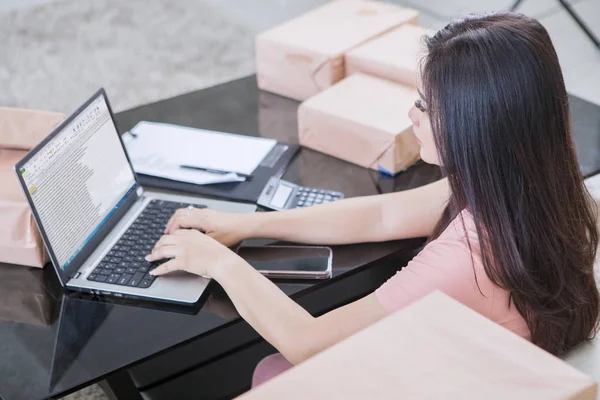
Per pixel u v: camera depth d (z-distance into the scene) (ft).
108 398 5.67
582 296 3.83
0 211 4.66
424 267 3.75
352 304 3.85
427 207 4.87
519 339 2.32
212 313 4.39
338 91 6.21
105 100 5.09
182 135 6.27
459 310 2.46
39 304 4.54
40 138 4.97
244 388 5.75
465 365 2.23
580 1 13.08
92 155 4.88
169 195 5.43
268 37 6.85
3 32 13.46
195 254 4.45
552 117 3.50
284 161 5.92
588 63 11.22
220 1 14.49
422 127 4.19
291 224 4.91
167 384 5.79
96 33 13.34
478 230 3.64
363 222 4.91
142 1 14.51
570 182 3.69
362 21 7.17
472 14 3.76
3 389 3.99
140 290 4.51
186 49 12.64
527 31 3.46
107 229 4.99
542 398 2.08
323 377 2.21
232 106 6.88
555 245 3.63
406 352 2.29
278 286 4.60
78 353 4.18
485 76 3.41
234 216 4.94
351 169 5.84
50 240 4.43
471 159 3.55
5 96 11.43
